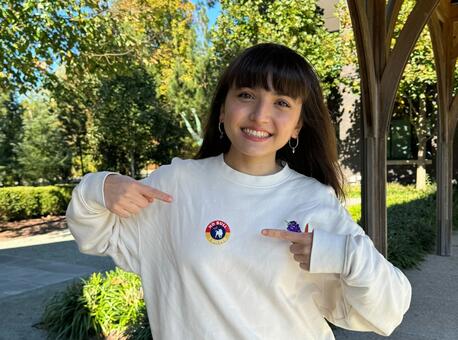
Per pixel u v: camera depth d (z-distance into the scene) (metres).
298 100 1.14
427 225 7.51
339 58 10.94
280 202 1.13
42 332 3.79
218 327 1.05
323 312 1.15
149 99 14.03
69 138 15.37
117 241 1.17
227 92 1.21
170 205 1.15
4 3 4.65
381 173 3.72
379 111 3.68
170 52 10.71
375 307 0.94
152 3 7.00
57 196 12.81
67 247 8.21
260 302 1.06
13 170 14.41
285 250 1.06
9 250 8.11
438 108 6.44
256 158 1.17
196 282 1.08
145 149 14.77
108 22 5.85
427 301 4.52
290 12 9.26
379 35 3.59
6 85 5.55
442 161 6.54
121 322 3.59
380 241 3.72
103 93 13.10
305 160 1.36
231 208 1.11
